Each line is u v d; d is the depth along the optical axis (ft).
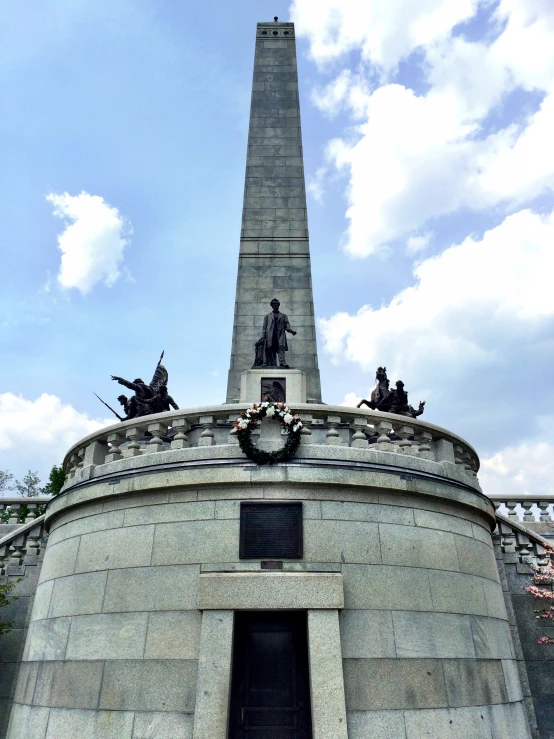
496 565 43.96
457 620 35.35
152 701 30.71
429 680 32.32
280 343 66.44
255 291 79.15
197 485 35.53
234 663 32.17
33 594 49.29
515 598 47.11
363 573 33.81
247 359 74.54
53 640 35.94
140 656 32.01
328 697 29.66
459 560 37.73
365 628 32.37
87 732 31.17
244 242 82.69
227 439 41.60
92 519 38.42
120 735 30.40
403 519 36.42
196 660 31.04
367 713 30.30
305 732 31.73
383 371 64.44
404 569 34.88
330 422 40.06
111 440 42.63
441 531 37.68
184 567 33.73
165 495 36.24
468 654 34.73
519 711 36.40
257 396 62.90
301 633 33.81
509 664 37.99
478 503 40.98
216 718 29.12
